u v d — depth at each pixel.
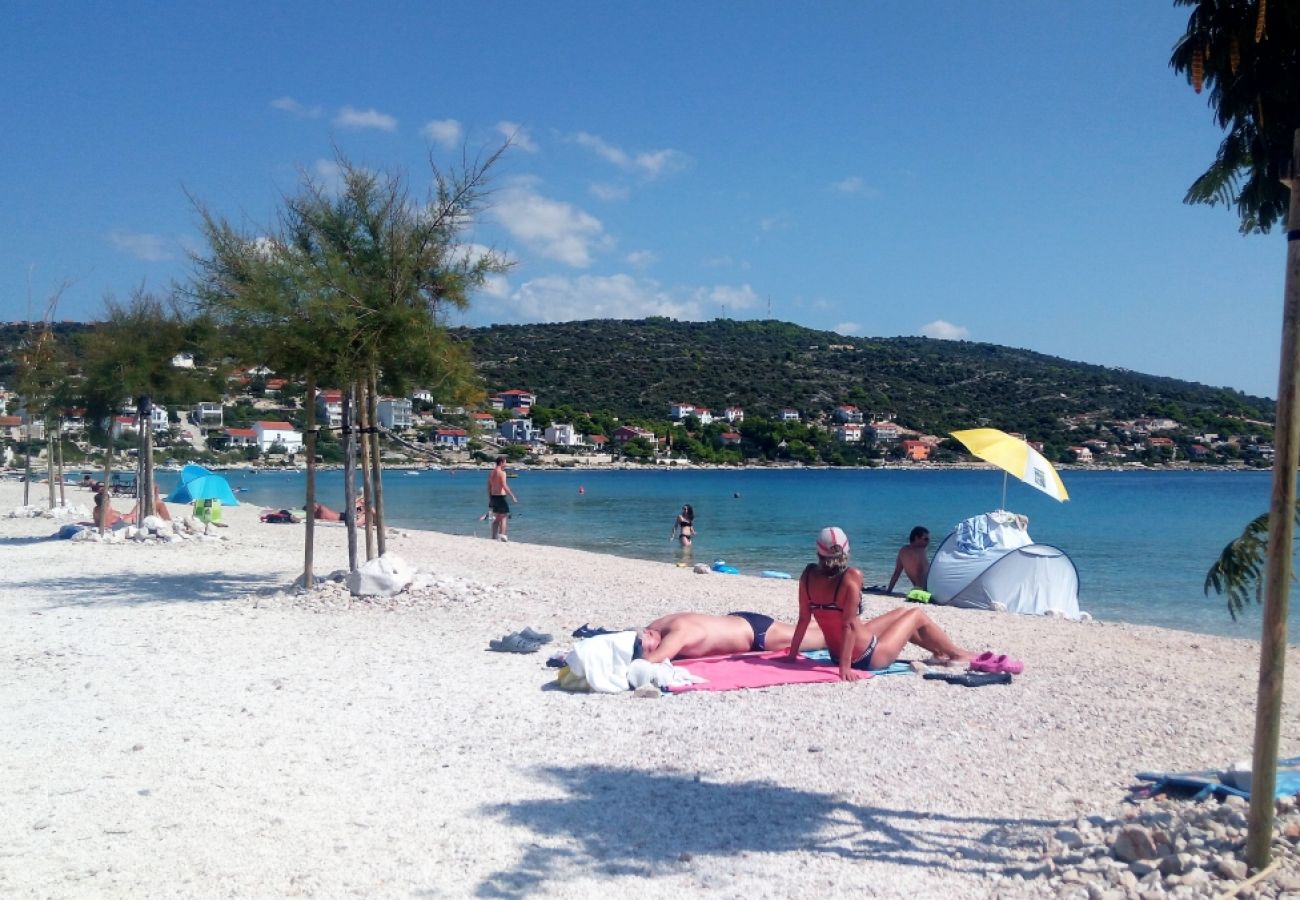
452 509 43.94
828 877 4.38
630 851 4.68
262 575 15.30
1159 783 5.54
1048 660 9.58
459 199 12.93
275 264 12.34
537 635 9.68
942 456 118.44
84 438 25.88
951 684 8.22
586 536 30.45
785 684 8.09
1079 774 5.88
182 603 12.34
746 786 5.62
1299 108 4.37
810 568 8.61
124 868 4.44
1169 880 4.07
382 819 5.08
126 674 8.42
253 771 5.84
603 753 6.24
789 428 123.44
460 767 5.95
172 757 6.09
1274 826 4.51
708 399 140.75
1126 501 55.31
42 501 34.16
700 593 14.63
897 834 4.89
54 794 5.41
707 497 57.44
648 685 7.76
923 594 14.80
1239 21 4.23
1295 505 4.05
